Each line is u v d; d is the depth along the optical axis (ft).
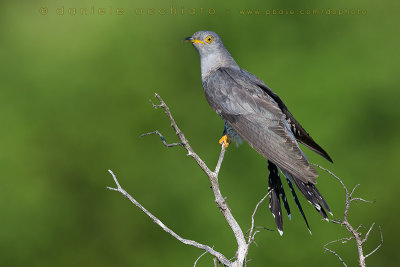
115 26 48.37
